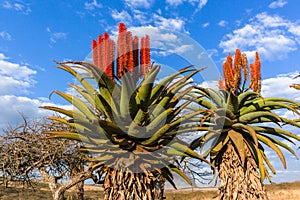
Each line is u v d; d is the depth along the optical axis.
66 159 13.75
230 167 7.18
